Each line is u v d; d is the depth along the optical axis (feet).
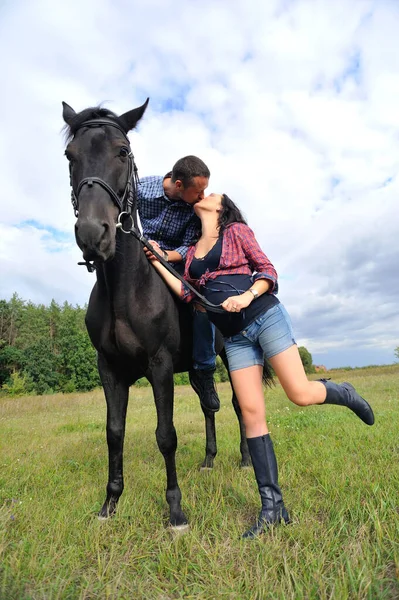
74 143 7.63
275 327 7.58
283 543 6.80
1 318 172.35
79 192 7.11
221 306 7.63
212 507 8.47
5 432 23.20
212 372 11.36
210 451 13.20
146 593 5.78
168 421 8.34
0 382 135.74
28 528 7.80
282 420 20.03
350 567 5.70
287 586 5.54
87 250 6.72
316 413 21.26
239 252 7.91
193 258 8.38
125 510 8.46
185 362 10.32
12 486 10.65
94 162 7.36
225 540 7.29
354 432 15.20
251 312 7.57
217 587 5.72
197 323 9.71
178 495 8.25
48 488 10.43
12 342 167.84
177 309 9.25
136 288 8.17
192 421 24.45
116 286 7.96
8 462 13.55
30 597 5.35
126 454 14.83
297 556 6.27
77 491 10.28
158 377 8.40
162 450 8.25
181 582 6.02
